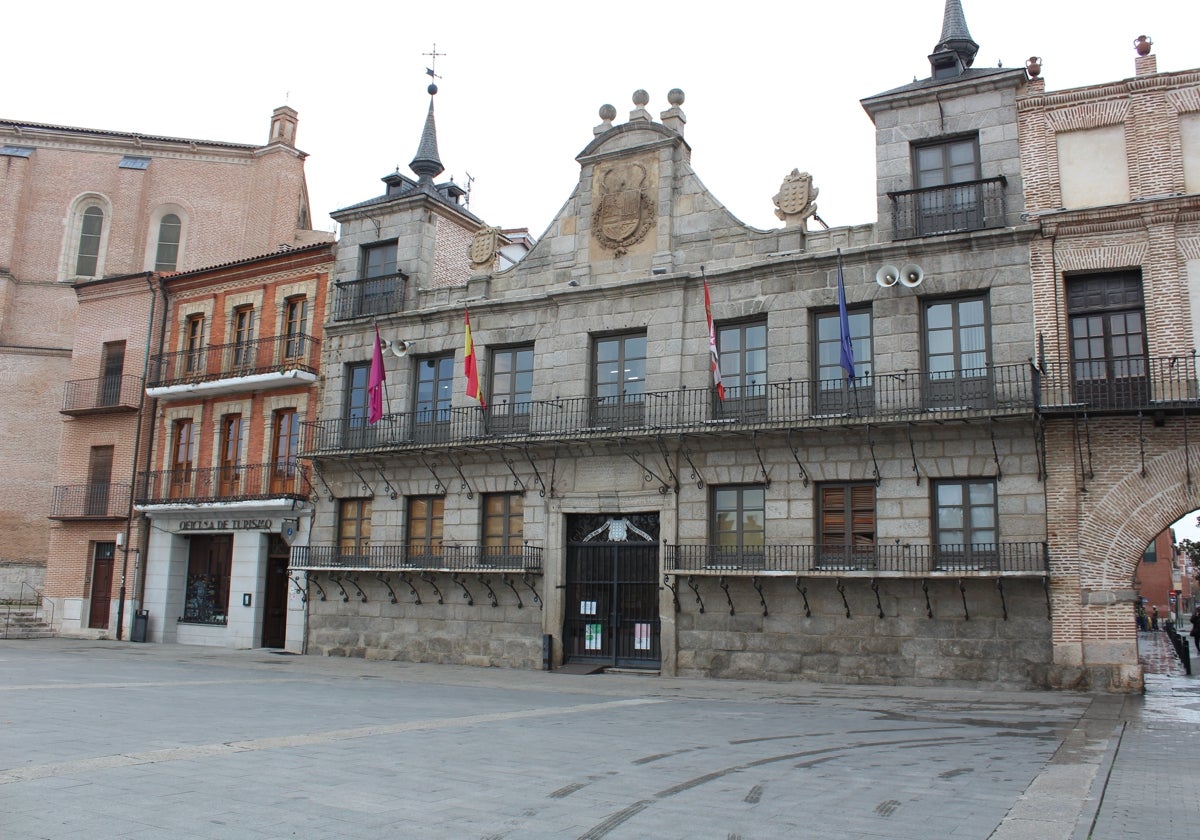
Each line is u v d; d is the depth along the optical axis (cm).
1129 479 1809
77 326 3497
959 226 2028
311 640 2739
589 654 2311
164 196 4394
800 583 2041
